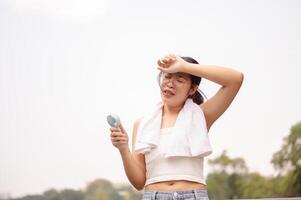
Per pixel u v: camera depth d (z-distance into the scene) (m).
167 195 1.91
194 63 2.10
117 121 1.97
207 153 1.95
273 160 16.86
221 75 1.98
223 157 20.52
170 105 2.04
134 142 2.15
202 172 1.99
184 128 1.96
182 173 1.92
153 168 1.97
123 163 2.02
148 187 1.98
